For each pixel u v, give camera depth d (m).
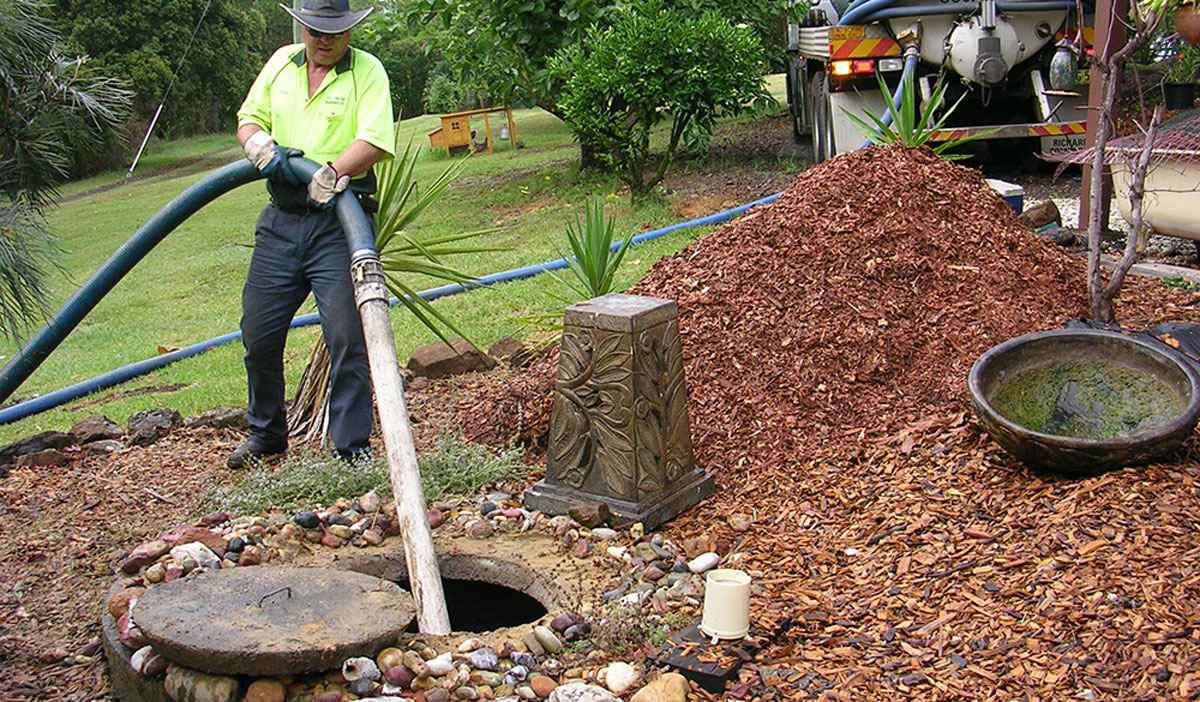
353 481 4.67
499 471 4.83
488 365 6.82
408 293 5.61
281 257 4.89
